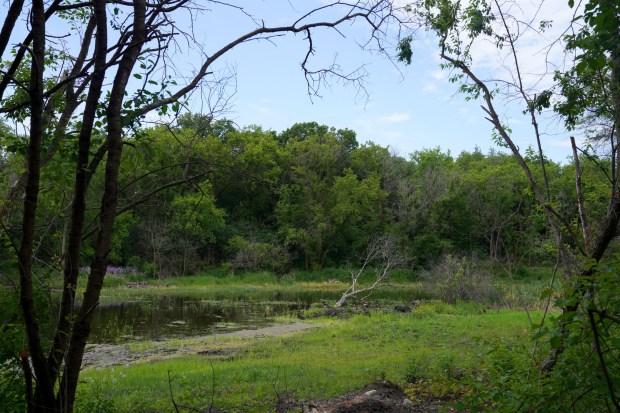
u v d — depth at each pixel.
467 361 9.79
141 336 18.47
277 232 50.81
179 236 44.84
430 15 6.60
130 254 45.62
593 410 3.84
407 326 17.75
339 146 55.47
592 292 3.60
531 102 6.20
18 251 3.45
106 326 20.69
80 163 3.57
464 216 46.12
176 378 10.53
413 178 58.19
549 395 3.73
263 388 8.93
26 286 3.36
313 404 7.75
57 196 4.64
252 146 44.62
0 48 3.77
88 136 3.58
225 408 7.68
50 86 5.98
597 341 2.91
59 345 3.65
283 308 28.36
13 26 3.80
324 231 51.12
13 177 6.19
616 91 5.50
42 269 4.73
